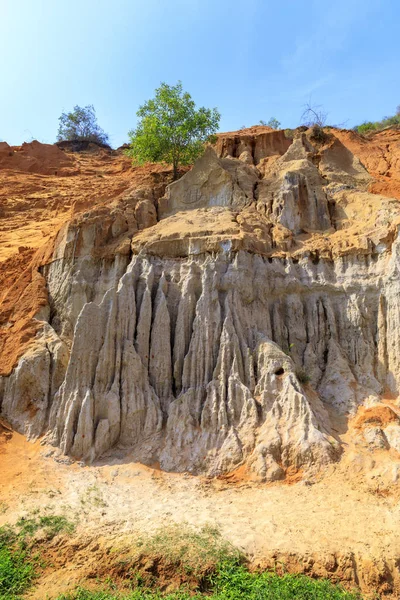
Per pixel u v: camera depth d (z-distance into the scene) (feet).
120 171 131.85
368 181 79.15
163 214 71.92
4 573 33.68
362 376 54.75
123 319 54.44
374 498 40.50
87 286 60.18
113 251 61.93
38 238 85.81
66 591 32.40
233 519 38.19
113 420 49.11
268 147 87.51
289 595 30.55
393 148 113.70
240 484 43.75
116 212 66.95
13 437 49.73
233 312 55.77
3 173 126.93
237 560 33.83
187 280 57.82
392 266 57.77
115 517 39.32
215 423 48.60
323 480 43.16
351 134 121.60
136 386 51.37
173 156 85.56
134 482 44.21
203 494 42.65
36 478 44.14
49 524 38.24
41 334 57.57
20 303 61.67
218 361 52.54
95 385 50.90
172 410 49.83
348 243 62.64
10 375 54.39
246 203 70.54
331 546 34.71
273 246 64.23
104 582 33.30
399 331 54.65
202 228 63.62
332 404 52.39
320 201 70.44
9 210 104.32
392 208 64.69
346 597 30.94
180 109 84.38
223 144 88.38
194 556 33.88
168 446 47.55
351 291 59.21
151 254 61.62
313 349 57.77
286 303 59.98
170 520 38.34
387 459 44.37
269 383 50.44
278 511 39.11
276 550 34.60
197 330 54.60
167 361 53.78
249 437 47.06
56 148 142.31
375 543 34.86
